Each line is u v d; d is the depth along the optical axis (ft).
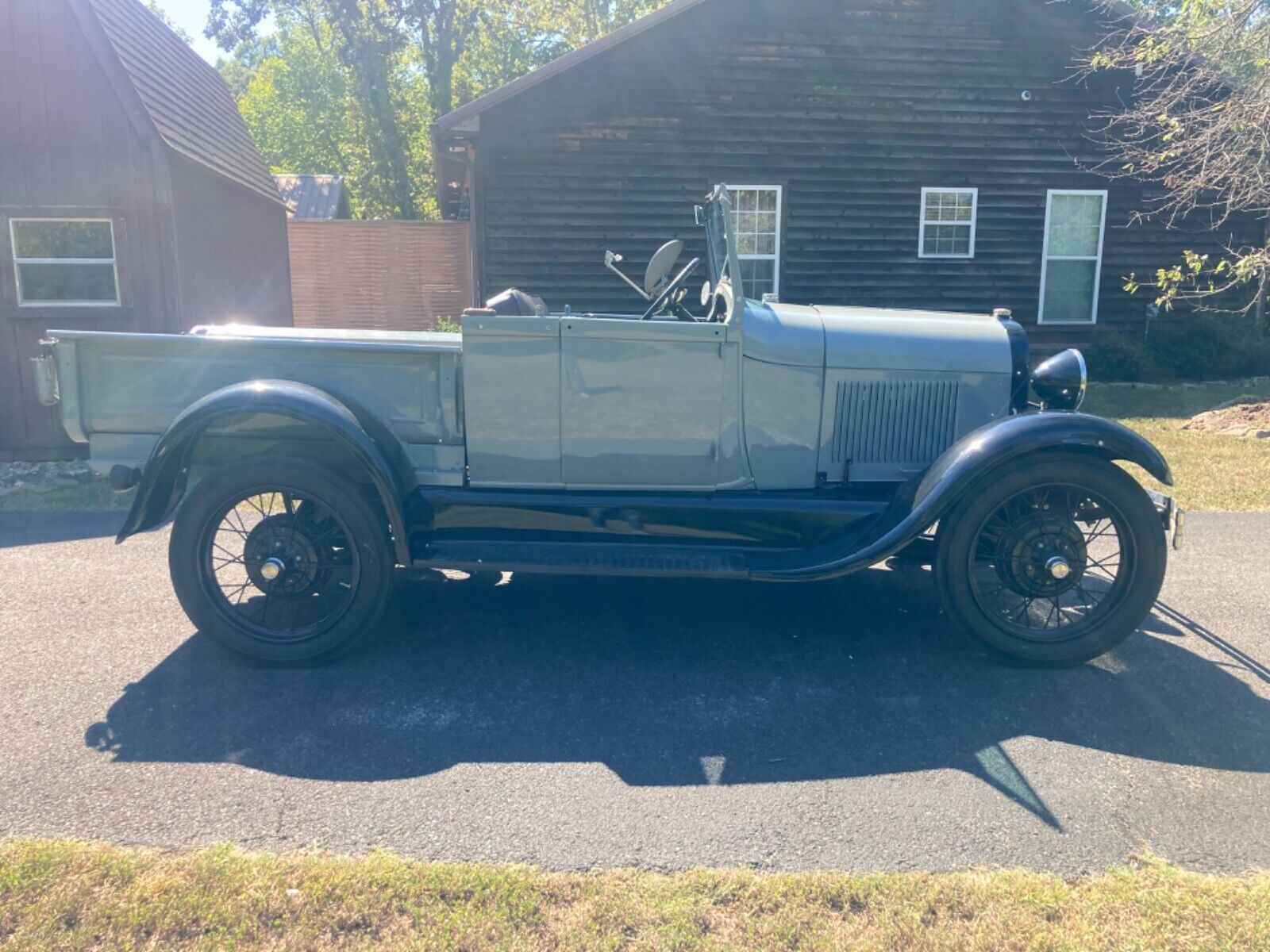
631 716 12.14
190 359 14.29
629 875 8.73
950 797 10.23
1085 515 14.51
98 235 30.04
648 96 41.50
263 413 13.34
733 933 8.00
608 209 41.91
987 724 11.97
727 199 14.90
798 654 14.29
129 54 32.30
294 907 8.21
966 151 44.06
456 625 15.43
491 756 11.05
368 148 118.32
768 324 14.78
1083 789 10.39
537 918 8.15
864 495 15.08
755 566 13.74
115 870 8.62
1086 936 7.98
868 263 44.21
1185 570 18.53
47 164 29.25
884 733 11.72
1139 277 46.55
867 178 43.52
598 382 14.32
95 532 21.34
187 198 32.42
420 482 14.80
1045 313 46.32
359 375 14.48
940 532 13.58
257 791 10.19
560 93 41.01
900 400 14.99
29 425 29.89
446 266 64.13
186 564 13.32
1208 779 10.64
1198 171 40.45
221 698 12.55
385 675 13.38
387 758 10.96
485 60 124.36
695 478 14.82
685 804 10.05
